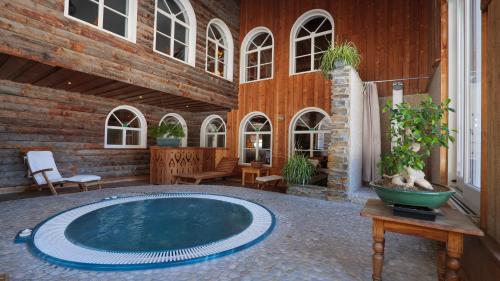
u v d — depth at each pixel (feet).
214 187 19.58
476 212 7.30
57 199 14.69
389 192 5.44
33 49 12.91
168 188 18.97
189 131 30.63
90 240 9.37
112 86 18.62
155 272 6.62
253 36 28.27
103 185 21.84
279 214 12.46
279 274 6.57
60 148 20.16
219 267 6.95
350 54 15.39
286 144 24.94
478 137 7.58
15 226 9.91
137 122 25.96
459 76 9.61
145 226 11.39
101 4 16.80
